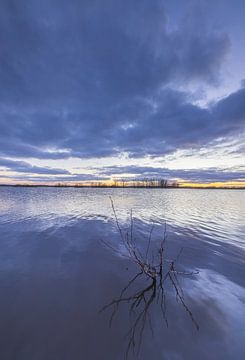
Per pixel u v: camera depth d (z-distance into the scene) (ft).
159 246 27.50
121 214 53.67
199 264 21.72
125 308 14.17
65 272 19.47
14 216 49.29
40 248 25.96
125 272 19.69
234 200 110.32
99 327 12.30
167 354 10.46
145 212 57.88
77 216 49.70
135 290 16.49
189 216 51.72
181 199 111.55
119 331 12.01
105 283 17.54
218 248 26.84
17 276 18.57
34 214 52.37
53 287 16.78
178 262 22.27
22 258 22.72
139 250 26.02
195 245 28.07
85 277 18.56
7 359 10.06
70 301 14.90
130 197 122.93
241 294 15.88
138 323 12.69
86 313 13.60
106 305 14.49
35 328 12.14
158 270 20.36
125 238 30.94
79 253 24.43
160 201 95.25
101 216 50.08
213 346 10.94
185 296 15.57
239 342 11.21
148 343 11.16
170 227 38.86
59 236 31.50
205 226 39.93
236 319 13.01
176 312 13.71
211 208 69.10
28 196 129.08
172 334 11.80
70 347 10.83
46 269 20.06
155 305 14.49
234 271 20.02
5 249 25.48
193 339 11.42
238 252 25.35
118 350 10.71
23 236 31.32
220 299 15.19
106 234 32.99
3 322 12.62
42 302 14.74
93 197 120.98
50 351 10.56
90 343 11.12
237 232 35.27
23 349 10.65
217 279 18.35
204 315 13.41
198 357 10.28
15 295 15.55
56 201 90.33
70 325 12.45
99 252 24.84
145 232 34.81
